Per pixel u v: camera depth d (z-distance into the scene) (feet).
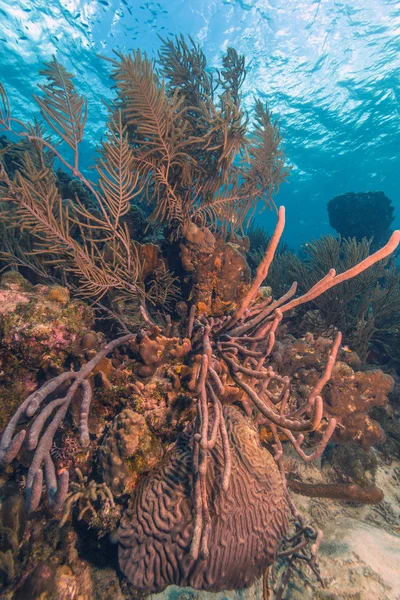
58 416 6.39
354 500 8.22
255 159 15.47
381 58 59.06
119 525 6.76
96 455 7.84
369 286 19.11
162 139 11.20
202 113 13.05
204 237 11.55
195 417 7.84
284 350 12.34
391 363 18.06
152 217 13.08
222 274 11.28
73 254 10.34
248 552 6.49
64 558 6.86
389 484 10.68
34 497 4.79
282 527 6.96
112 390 8.51
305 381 11.26
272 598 7.06
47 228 10.13
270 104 68.85
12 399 8.77
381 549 7.73
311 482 9.96
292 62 60.03
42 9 51.37
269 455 7.57
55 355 9.00
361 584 6.95
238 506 6.66
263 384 8.23
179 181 12.76
